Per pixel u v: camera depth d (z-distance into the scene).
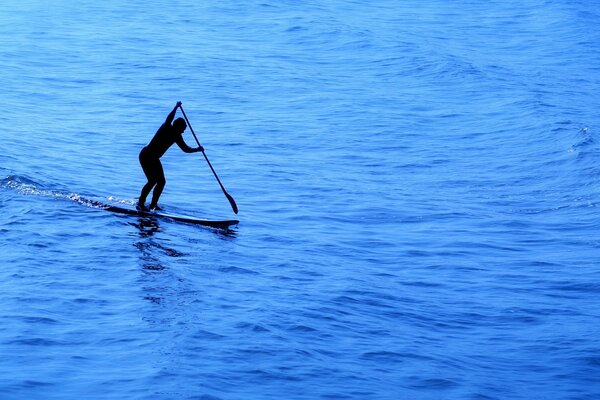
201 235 50.91
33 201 53.19
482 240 55.75
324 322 38.91
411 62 118.50
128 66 110.06
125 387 30.52
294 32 135.62
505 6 167.62
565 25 151.62
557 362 36.44
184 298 39.84
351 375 33.38
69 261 43.53
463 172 74.75
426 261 50.69
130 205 54.94
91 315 37.16
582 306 43.88
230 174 69.81
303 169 73.06
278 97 99.50
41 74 103.81
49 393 29.80
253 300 40.66
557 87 110.69
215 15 146.25
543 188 70.31
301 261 48.22
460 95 103.75
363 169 74.50
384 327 39.28
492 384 33.75
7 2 151.12
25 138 74.75
